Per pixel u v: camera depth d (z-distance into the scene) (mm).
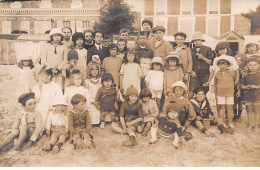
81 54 3766
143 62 3740
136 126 3555
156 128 3525
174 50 3840
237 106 3824
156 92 3697
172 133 3502
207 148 3451
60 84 3711
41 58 3793
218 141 3543
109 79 3574
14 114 3807
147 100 3523
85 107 3455
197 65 3781
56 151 3416
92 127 3721
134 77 3666
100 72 3725
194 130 3717
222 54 3795
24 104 3551
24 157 3387
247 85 3779
